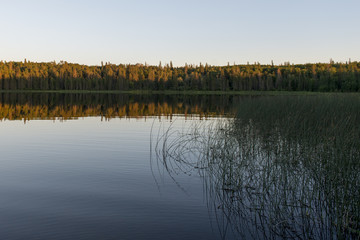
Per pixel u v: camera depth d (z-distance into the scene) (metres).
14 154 10.61
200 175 8.34
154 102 47.44
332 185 6.31
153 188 7.23
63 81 123.62
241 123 13.64
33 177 7.98
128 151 11.22
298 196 6.71
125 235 4.96
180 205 6.24
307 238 5.06
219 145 10.39
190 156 10.42
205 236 5.00
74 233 4.98
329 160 6.92
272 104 17.11
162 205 6.20
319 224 5.55
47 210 5.88
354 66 110.62
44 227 5.19
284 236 5.11
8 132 15.41
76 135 14.66
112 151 11.20
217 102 46.59
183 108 33.34
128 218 5.59
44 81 118.69
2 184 7.39
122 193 6.86
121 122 20.08
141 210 5.94
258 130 11.95
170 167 9.05
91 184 7.46
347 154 6.80
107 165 9.23
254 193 7.04
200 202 6.43
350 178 6.19
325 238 5.08
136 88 122.81
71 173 8.38
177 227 5.28
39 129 16.58
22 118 21.97
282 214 5.68
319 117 11.98
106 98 62.62
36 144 12.40
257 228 5.36
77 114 25.97
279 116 13.98
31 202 6.27
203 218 5.68
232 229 5.29
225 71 125.75
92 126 18.02
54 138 13.80
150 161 9.76
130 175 8.26
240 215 5.86
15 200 6.36
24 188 7.12
